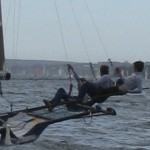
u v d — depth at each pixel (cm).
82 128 4422
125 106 8419
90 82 3041
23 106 7481
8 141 3084
